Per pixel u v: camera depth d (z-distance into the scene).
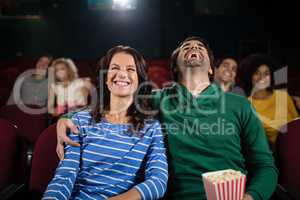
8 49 4.41
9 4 4.27
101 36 4.39
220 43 4.32
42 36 4.42
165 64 3.29
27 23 4.39
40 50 4.43
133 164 1.11
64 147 1.15
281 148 1.23
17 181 1.30
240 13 4.28
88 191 1.10
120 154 1.12
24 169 1.31
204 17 4.30
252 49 4.30
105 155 1.11
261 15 4.27
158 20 4.33
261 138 1.17
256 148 1.16
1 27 4.37
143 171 1.13
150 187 1.03
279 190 1.12
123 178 1.10
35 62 3.50
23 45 4.42
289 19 4.23
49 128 1.23
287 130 1.24
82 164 1.12
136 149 1.12
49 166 1.19
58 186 1.05
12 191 1.13
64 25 4.39
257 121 1.19
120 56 1.19
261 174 1.11
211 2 4.28
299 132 1.21
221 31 4.31
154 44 4.38
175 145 1.17
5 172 1.25
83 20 4.37
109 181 1.10
